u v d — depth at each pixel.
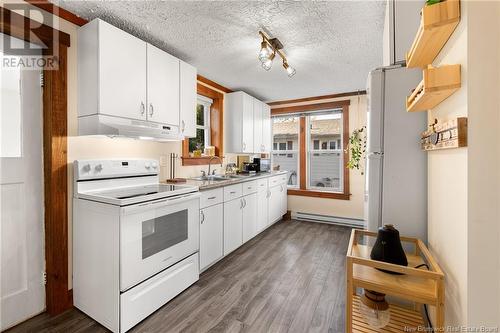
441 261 1.15
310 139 4.55
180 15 1.86
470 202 0.82
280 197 4.27
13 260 1.64
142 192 1.93
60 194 1.78
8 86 1.62
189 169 3.06
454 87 0.88
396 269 1.07
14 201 1.65
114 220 1.57
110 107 1.79
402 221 1.49
